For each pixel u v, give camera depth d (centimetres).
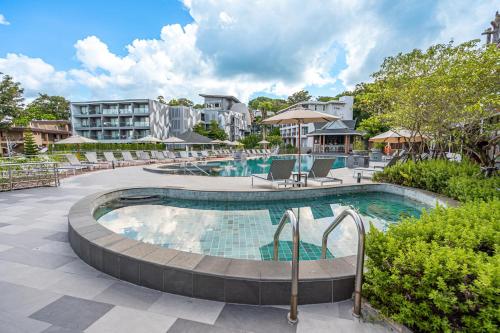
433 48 653
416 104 616
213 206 604
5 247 310
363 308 187
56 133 4081
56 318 181
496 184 444
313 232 438
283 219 217
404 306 164
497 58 445
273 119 799
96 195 532
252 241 399
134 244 257
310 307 196
